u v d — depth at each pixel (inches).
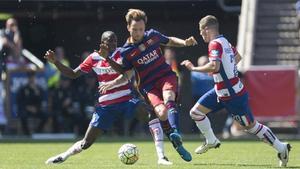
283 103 2274.9
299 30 2524.6
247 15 2603.3
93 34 3100.4
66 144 1978.3
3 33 2464.3
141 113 1320.1
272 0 2701.8
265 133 1239.5
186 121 2412.6
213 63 1220.5
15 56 2481.5
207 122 1354.6
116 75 1267.2
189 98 2404.0
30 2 2913.4
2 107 2412.6
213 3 2908.5
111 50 1219.2
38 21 3112.7
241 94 1249.4
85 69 1267.2
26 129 2434.8
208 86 2295.8
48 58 1235.9
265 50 2576.3
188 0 2903.5
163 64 1237.7
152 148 1760.6
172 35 3046.3
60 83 2461.9
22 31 3120.1
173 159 1411.2
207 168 1184.2
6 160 1423.5
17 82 2431.1
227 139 2160.4
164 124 1196.5
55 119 2464.3
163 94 1213.7
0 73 2412.6
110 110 1275.8
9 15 3036.4
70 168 1202.0
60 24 3115.2
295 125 2375.7
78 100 2465.6
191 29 3046.3
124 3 2923.2
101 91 1280.8
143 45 1227.9
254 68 2278.5
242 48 2503.7
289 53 2564.0
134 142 2027.6
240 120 1262.3
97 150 1713.8
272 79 2276.1
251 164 1282.0
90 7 2920.8
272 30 2625.5
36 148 1807.3
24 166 1254.9
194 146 1825.8
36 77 2450.8
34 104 2434.8
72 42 3117.6
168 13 3002.0
